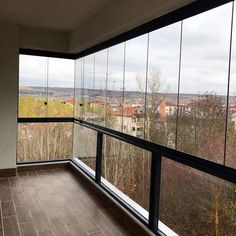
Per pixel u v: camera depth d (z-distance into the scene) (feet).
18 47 14.07
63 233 8.93
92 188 12.63
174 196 7.84
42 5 10.84
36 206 10.85
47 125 15.94
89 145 14.06
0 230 8.97
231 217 6.14
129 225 9.42
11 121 14.30
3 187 12.79
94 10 11.12
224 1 6.07
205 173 6.80
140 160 9.57
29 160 15.69
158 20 8.38
